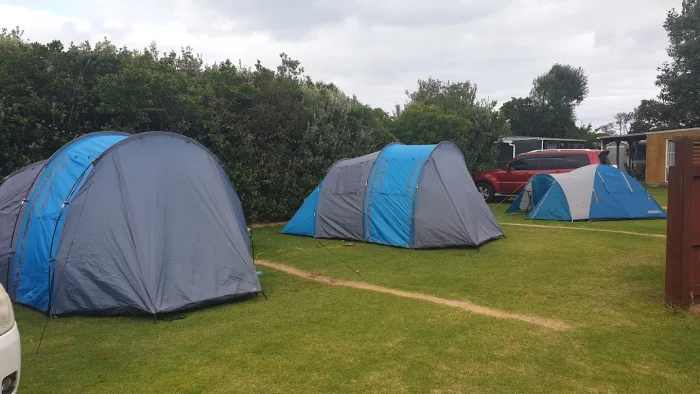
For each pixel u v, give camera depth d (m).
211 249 6.44
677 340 4.95
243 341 5.05
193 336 5.21
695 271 5.81
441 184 10.08
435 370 4.34
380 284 7.27
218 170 7.29
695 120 36.09
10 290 6.50
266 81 14.36
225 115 13.09
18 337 3.24
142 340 5.12
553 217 13.70
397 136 21.50
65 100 10.52
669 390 3.96
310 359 4.59
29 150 10.03
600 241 10.37
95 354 4.75
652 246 9.76
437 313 5.87
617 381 4.11
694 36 34.16
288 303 6.38
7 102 9.68
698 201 5.77
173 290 5.97
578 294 6.59
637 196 13.80
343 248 10.10
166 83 11.15
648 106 42.12
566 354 4.65
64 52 10.55
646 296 6.44
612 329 5.29
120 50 11.88
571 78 48.03
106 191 6.12
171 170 6.55
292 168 14.22
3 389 3.06
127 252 5.95
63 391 4.00
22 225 6.62
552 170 17.05
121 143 6.38
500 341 4.98
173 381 4.17
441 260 8.81
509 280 7.35
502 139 22.48
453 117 20.88
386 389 4.00
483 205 10.87
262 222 13.89
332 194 11.38
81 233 5.99
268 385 4.09
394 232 10.25
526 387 4.02
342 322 5.59
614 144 33.06
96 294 5.85
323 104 15.16
